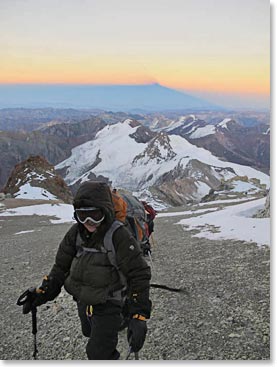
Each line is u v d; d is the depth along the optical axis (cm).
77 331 283
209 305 285
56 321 308
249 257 390
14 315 338
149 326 267
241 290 304
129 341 177
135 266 177
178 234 602
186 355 228
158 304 299
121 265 177
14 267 518
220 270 360
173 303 297
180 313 279
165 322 269
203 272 362
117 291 181
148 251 344
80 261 180
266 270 339
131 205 258
